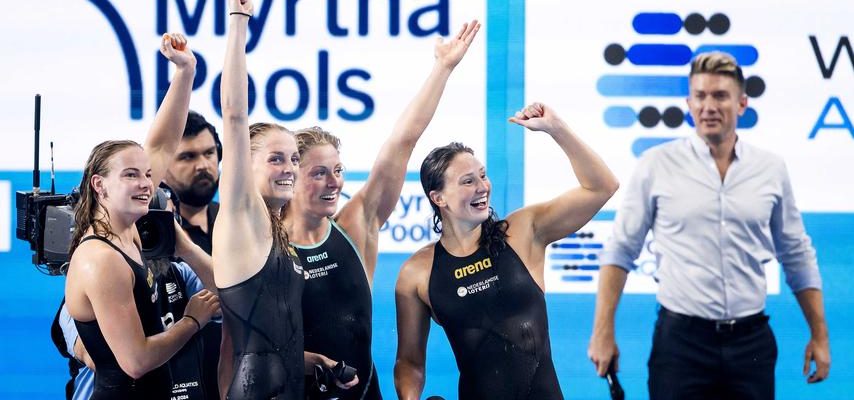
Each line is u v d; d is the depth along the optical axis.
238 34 10.91
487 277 13.08
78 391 12.82
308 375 12.57
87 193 11.55
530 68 18.28
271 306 11.28
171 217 12.02
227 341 12.41
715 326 16.42
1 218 17.83
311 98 18.11
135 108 18.00
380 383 18.20
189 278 13.97
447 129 18.23
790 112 18.34
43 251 12.23
